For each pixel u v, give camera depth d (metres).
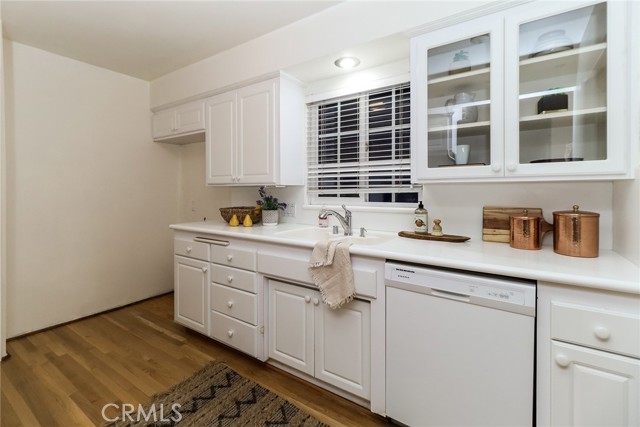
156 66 2.84
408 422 1.40
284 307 1.87
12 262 2.37
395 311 1.41
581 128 1.31
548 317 1.09
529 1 1.32
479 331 1.21
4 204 2.12
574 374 1.04
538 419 1.12
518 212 1.60
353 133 2.29
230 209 2.48
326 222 2.33
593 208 1.46
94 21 2.09
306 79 2.36
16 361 2.06
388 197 2.21
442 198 1.86
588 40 1.26
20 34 2.25
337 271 1.57
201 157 3.29
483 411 1.21
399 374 1.42
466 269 1.22
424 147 1.62
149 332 2.50
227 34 2.26
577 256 1.29
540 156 1.41
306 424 1.50
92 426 1.49
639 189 1.11
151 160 3.26
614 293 0.98
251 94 2.38
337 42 1.90
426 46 1.58
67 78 2.64
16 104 2.37
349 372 1.61
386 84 2.08
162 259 3.39
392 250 1.44
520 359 1.13
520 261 1.22
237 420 1.53
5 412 1.58
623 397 0.97
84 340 2.36
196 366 2.00
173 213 3.48
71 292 2.70
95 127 2.82
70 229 2.69
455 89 1.62
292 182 2.36
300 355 1.81
